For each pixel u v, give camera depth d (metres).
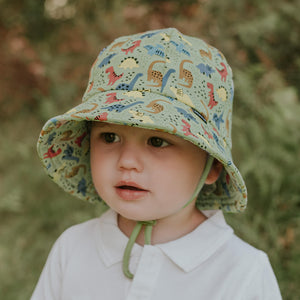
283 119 3.13
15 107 4.11
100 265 1.33
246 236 2.71
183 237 1.30
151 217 1.23
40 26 4.64
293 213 2.86
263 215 2.88
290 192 2.93
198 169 1.27
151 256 1.26
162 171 1.19
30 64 4.23
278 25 4.05
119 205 1.22
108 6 4.54
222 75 1.31
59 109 3.86
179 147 1.21
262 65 3.75
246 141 3.00
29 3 4.69
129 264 1.29
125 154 1.19
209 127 1.23
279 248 2.73
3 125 3.96
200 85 1.24
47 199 3.21
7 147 3.64
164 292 1.22
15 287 2.72
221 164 1.38
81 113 1.14
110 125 1.23
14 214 3.21
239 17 4.21
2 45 4.44
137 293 1.21
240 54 3.92
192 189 1.27
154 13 4.33
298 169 2.97
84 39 4.41
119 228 1.40
